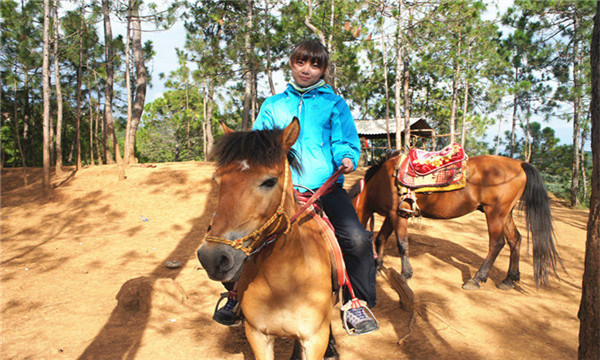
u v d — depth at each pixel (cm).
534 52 1728
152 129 3550
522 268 506
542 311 370
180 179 962
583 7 1512
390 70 2305
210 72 1377
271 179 142
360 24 1268
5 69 1481
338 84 1767
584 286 207
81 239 656
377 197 458
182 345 309
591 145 202
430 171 430
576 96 1590
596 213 200
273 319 178
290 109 228
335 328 338
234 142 147
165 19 1041
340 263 201
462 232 675
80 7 1210
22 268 509
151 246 614
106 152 1461
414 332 325
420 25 1229
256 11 1579
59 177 1080
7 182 1098
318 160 222
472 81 1580
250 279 177
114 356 291
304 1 1509
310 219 202
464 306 380
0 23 1455
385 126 2273
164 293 386
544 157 2253
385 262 517
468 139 2467
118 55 1399
